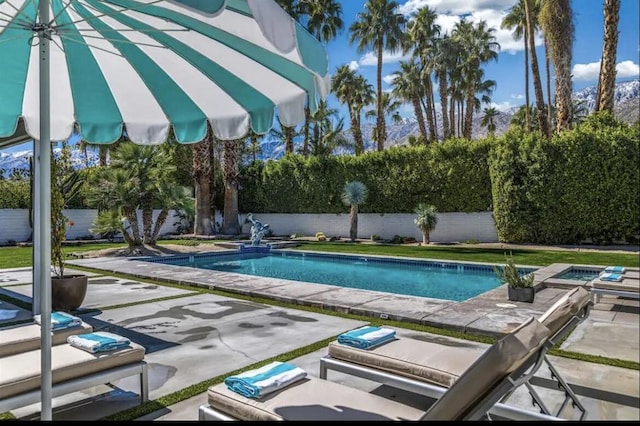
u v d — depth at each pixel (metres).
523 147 15.42
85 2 2.89
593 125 15.23
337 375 3.91
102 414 3.21
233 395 2.53
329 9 24.61
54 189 6.41
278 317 5.95
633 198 14.12
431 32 29.16
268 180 21.97
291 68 3.02
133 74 3.64
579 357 4.29
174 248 15.15
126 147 14.20
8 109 3.80
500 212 15.95
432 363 3.08
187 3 1.81
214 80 3.46
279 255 15.25
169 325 5.59
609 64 16.47
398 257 12.59
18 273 10.13
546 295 6.98
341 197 18.92
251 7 1.84
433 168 17.61
